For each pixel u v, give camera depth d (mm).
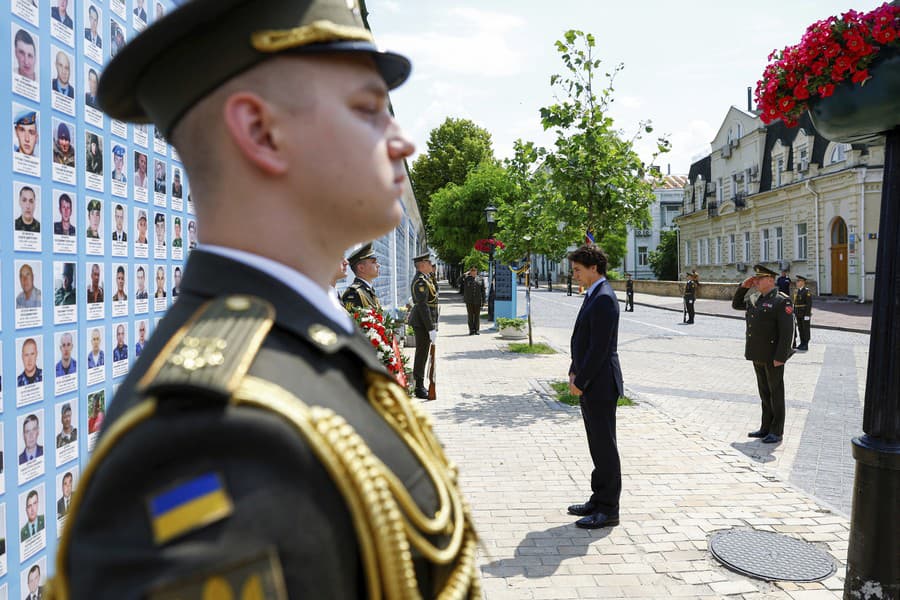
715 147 43344
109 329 2123
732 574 3580
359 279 6168
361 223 796
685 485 5062
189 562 533
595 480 4309
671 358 12977
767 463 5832
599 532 4164
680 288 36250
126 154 2248
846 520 4348
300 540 587
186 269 819
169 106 775
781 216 35125
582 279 4449
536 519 4387
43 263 1756
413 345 13836
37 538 1737
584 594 3385
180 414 595
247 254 771
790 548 3893
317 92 757
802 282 13656
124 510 568
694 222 46844
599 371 4223
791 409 8117
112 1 2154
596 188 9172
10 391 1620
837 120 2621
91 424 2012
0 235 1576
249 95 739
